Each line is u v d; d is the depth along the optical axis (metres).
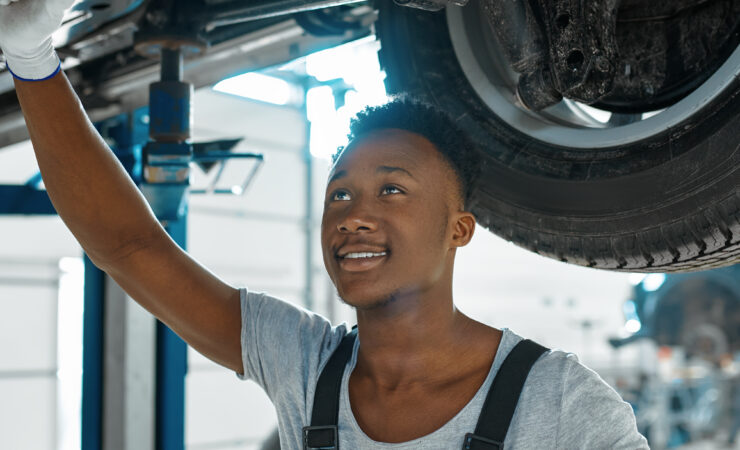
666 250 0.98
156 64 1.76
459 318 0.83
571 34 0.86
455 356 0.81
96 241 0.88
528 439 0.73
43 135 0.83
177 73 1.44
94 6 1.21
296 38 1.56
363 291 0.78
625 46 1.09
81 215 0.86
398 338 0.80
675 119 0.97
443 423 0.76
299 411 0.84
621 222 1.00
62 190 0.85
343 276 0.79
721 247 0.94
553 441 0.73
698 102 0.95
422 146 0.82
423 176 0.80
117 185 0.87
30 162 5.21
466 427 0.75
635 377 6.25
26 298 5.12
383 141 0.81
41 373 5.15
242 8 1.34
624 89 1.10
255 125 6.46
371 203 0.79
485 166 1.09
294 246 6.63
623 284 9.05
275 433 1.46
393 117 0.85
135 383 2.13
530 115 1.10
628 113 1.10
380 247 0.78
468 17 1.11
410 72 1.10
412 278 0.78
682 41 1.05
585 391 0.74
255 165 1.67
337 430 0.79
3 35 0.72
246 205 6.31
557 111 1.12
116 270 0.90
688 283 6.49
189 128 1.46
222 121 6.26
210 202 6.09
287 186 6.63
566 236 1.05
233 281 6.17
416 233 0.79
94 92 1.90
